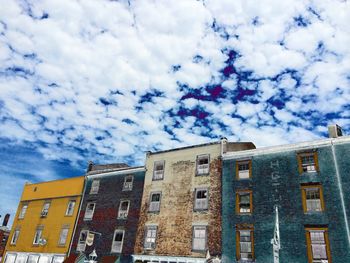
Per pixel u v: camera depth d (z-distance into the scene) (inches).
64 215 1349.7
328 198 797.9
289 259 780.0
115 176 1294.3
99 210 1248.2
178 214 1027.9
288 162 904.3
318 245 767.7
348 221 745.6
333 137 887.7
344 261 712.4
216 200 976.3
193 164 1093.1
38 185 1576.0
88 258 1144.8
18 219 1524.4
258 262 820.6
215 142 1082.7
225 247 887.1
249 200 925.8
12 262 1385.3
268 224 850.8
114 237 1132.5
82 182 1392.7
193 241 952.9
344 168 809.5
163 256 978.7
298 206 829.2
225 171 1006.4
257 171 946.1
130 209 1157.1
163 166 1165.1
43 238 1346.0
